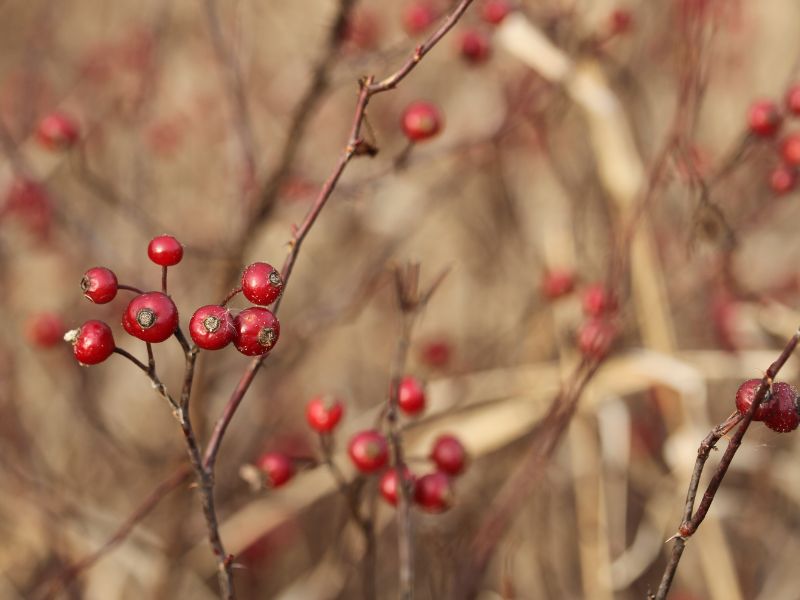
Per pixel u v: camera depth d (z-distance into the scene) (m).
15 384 0.66
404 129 0.50
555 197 0.71
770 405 0.38
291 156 0.53
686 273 0.66
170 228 0.74
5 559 0.62
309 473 0.62
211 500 0.40
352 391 0.77
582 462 0.60
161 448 0.66
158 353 0.73
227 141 0.72
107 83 0.81
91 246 0.62
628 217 0.55
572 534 0.66
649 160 0.60
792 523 0.65
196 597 0.61
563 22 0.63
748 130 0.51
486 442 0.61
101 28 0.85
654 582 0.64
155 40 0.74
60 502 0.57
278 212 0.61
